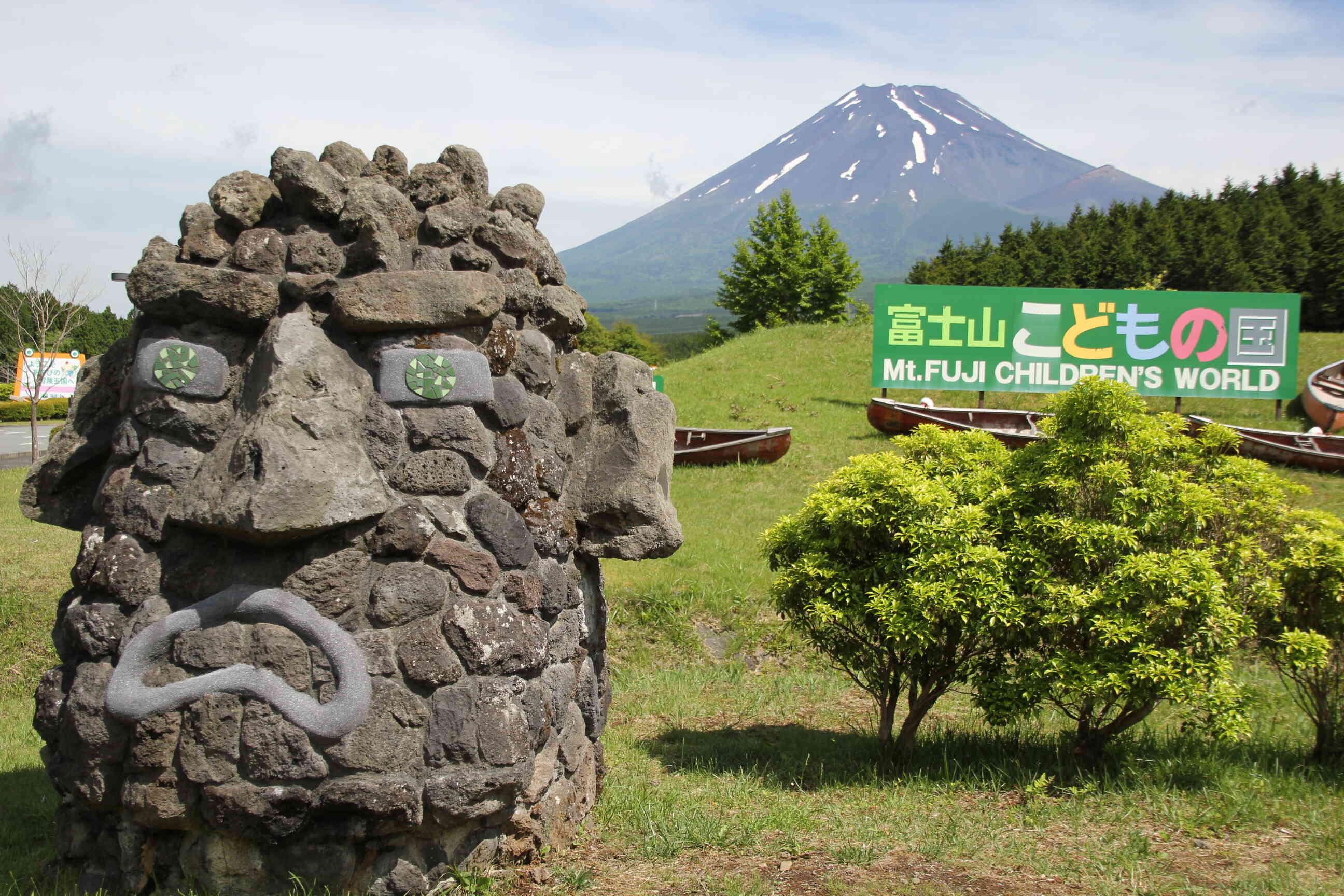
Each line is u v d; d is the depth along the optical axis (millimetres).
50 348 36969
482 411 4738
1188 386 19453
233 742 4188
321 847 4281
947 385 19500
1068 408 6891
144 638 4254
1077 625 6578
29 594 10805
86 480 4965
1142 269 37938
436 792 4285
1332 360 24391
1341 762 6863
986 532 6746
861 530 6836
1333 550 6664
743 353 26547
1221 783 6406
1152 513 6508
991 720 6680
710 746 7676
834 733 8117
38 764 7379
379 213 4590
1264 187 44781
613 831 5504
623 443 5457
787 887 4746
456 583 4480
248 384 4473
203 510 4184
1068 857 5234
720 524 14469
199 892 4285
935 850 5254
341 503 4215
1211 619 6141
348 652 4230
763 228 44156
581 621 5508
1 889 4777
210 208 4707
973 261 44469
